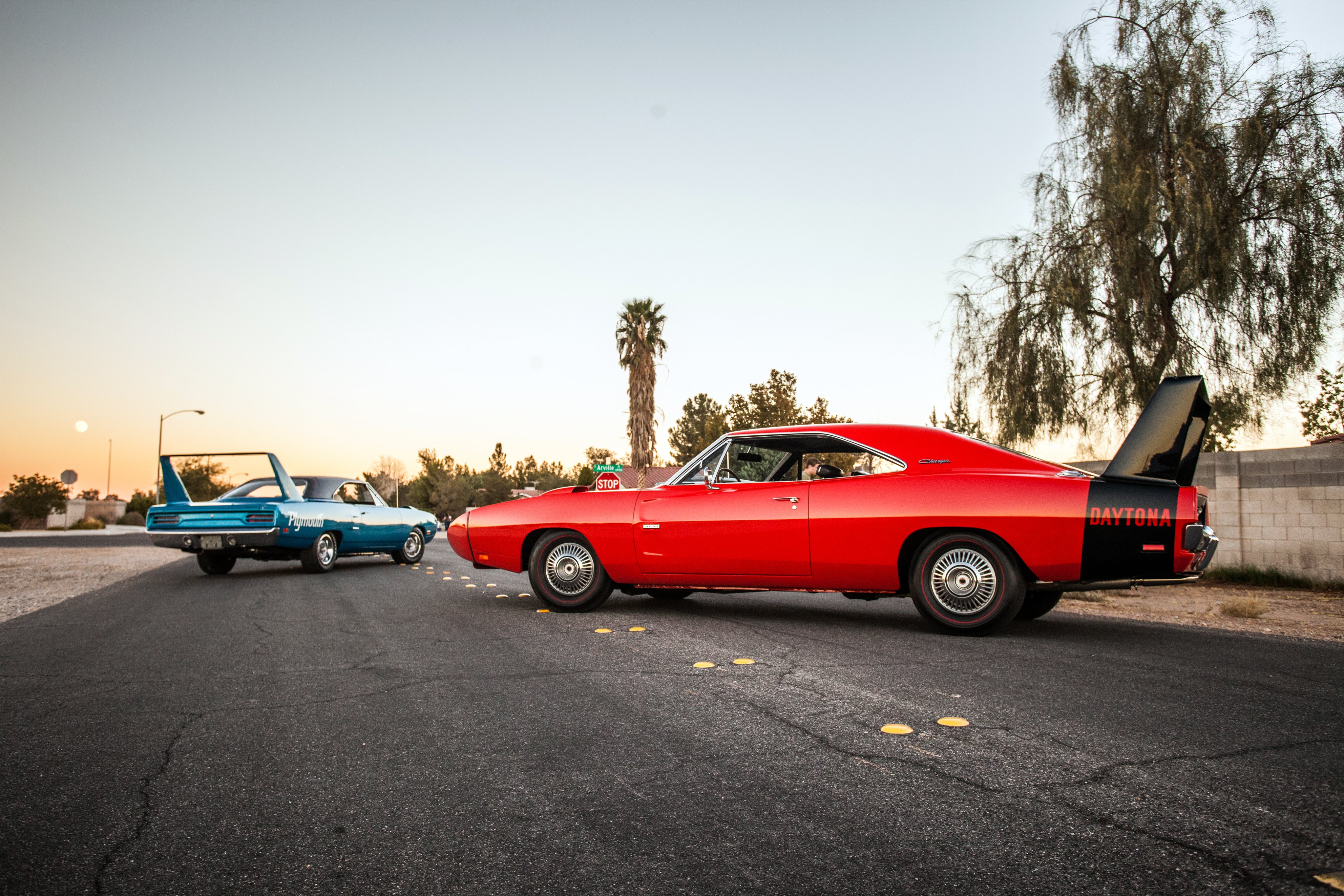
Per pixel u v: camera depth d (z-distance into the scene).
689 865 2.28
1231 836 2.41
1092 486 5.53
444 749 3.37
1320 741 3.29
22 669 5.11
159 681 4.71
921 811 2.63
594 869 2.26
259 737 3.58
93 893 2.17
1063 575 5.56
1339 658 5.00
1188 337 11.30
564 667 4.91
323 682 4.62
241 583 10.94
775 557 6.39
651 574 6.97
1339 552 9.42
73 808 2.78
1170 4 11.60
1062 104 12.32
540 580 7.45
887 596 6.34
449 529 8.05
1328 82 10.83
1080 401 12.10
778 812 2.64
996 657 5.05
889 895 2.09
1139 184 10.77
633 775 3.02
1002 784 2.86
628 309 31.95
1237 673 4.57
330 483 13.22
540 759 3.22
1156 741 3.31
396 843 2.46
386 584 10.47
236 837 2.52
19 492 50.59
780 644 5.59
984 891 2.11
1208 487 10.58
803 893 2.11
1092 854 2.30
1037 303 12.21
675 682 4.48
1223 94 11.22
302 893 2.16
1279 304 10.78
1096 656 5.05
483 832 2.53
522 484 90.94
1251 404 11.38
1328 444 10.98
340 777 3.05
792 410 37.06
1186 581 5.41
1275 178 10.77
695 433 64.00
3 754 3.38
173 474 12.16
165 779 3.06
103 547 24.64
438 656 5.32
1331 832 2.43
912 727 3.55
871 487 6.12
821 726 3.59
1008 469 5.97
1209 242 10.75
